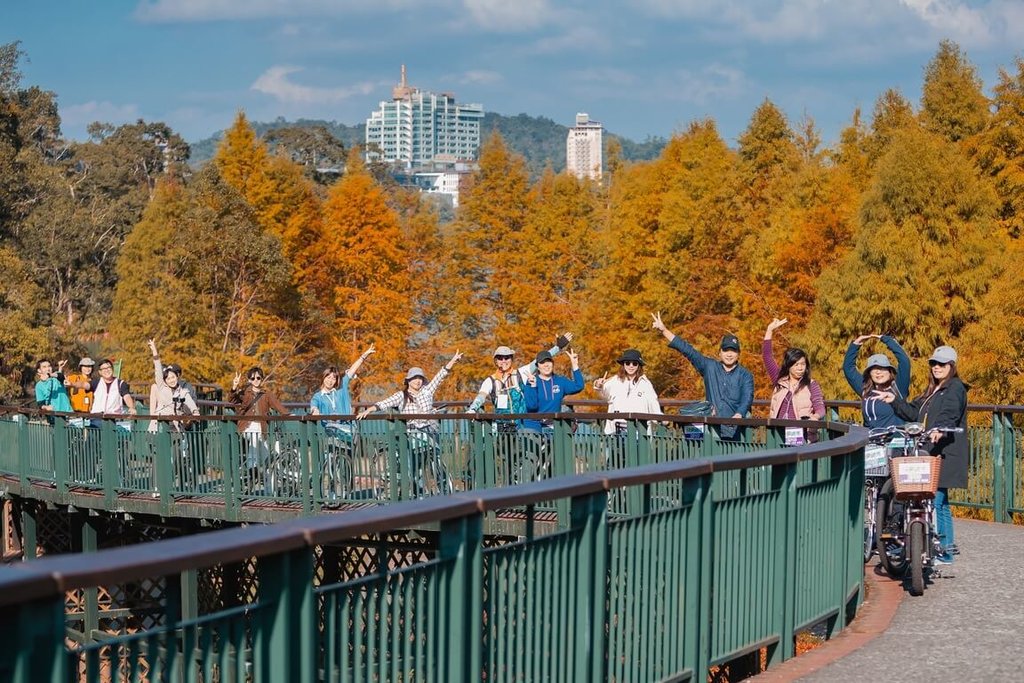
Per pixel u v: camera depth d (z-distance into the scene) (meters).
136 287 59.75
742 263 48.88
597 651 5.30
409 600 4.14
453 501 4.17
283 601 3.45
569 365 55.47
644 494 5.88
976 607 8.67
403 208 68.19
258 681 3.45
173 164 111.44
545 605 4.99
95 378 20.17
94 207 81.12
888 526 9.62
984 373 32.66
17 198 72.38
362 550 13.80
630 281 53.19
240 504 14.90
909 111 50.41
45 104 97.31
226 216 54.53
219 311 55.56
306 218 60.03
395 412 14.04
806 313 43.41
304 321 57.50
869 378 10.35
